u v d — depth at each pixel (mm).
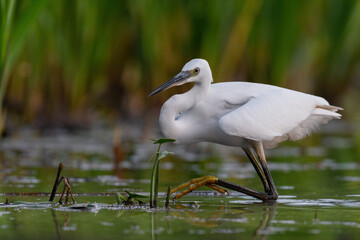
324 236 6258
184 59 17969
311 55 20094
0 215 7301
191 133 9266
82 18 16656
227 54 17812
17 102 17141
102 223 6840
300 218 7281
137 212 7574
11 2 10633
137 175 11211
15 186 9742
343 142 16812
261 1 17922
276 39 18172
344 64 20578
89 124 17672
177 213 7543
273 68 18422
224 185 8836
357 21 19938
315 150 15289
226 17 17547
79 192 9203
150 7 17469
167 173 11477
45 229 6488
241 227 6688
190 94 9227
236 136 9117
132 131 17562
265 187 9156
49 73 16969
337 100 21031
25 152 13758
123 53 18750
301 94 9242
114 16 17453
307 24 19766
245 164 12945
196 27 17609
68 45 16781
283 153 14805
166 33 17812
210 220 7074
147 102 18625
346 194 9305
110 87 19219
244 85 9312
